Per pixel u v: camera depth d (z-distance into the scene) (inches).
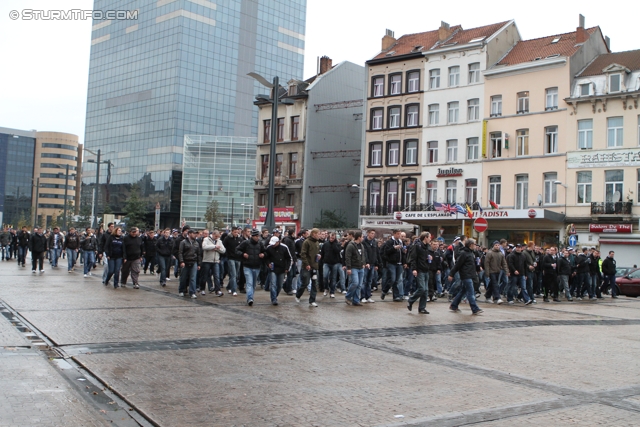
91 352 356.5
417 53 2032.5
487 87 1871.3
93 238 1023.6
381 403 269.6
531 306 778.2
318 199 2433.6
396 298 743.1
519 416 252.8
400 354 383.9
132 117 4330.7
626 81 1627.7
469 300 628.7
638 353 416.2
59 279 892.6
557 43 1846.7
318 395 281.1
